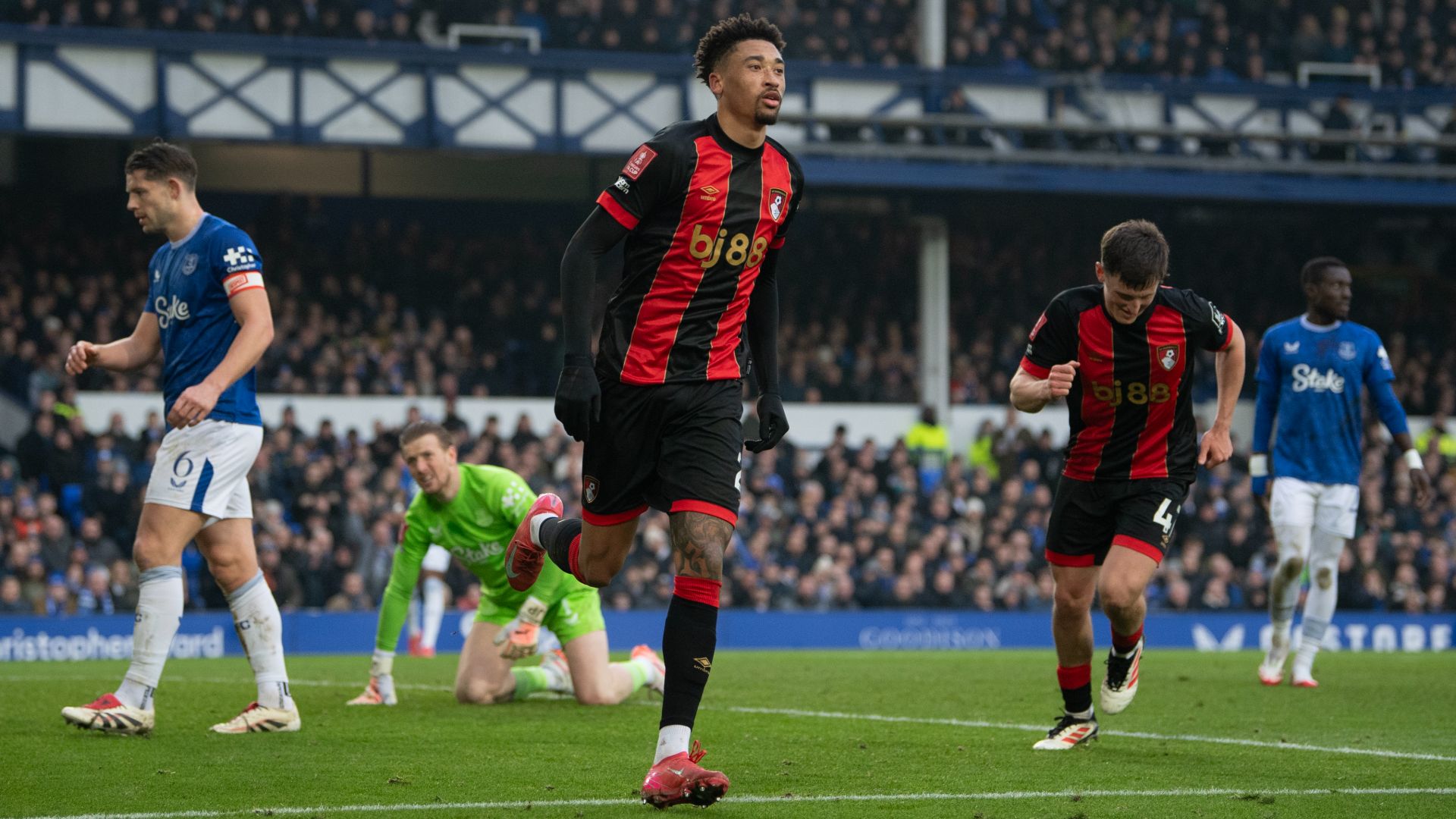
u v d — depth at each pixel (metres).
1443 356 37.50
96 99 29.44
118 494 26.80
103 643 23.81
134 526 26.80
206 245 9.23
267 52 30.22
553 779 7.83
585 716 11.34
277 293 33.81
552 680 13.02
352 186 37.59
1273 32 37.50
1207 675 16.83
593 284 7.11
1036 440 32.47
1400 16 38.25
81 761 8.23
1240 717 11.50
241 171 36.78
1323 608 14.85
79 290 32.34
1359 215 38.62
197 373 9.27
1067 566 9.25
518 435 29.81
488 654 12.43
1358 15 38.00
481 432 32.38
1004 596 29.14
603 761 8.60
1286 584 14.76
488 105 31.36
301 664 20.02
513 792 7.35
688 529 7.01
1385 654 23.08
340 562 26.28
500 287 35.44
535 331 35.00
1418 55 38.06
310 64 30.52
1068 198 35.97
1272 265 39.31
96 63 29.47
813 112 33.09
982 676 16.81
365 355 32.28
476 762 8.49
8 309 31.45
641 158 7.14
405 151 31.84
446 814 6.66
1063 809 6.87
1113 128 33.16
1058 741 9.29
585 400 6.93
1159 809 6.88
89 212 35.44
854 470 31.16
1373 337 14.46
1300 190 34.66
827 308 35.97
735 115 7.28
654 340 7.24
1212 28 37.12
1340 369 14.44
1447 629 28.17
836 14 35.31
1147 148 35.06
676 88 32.47
